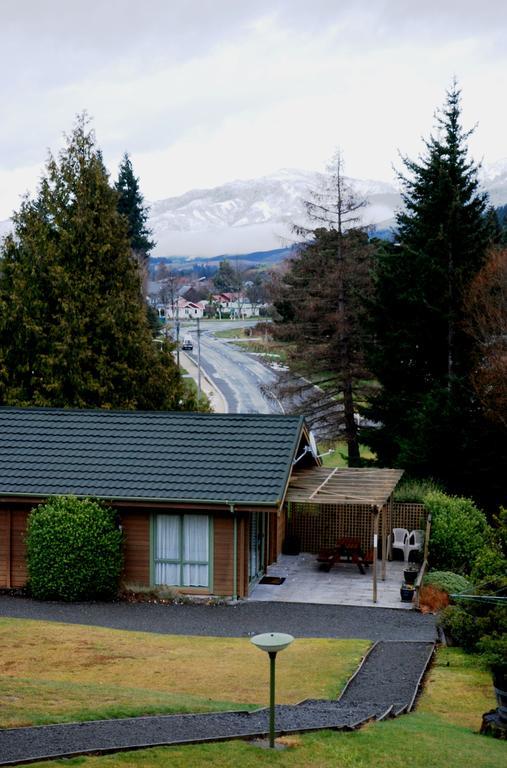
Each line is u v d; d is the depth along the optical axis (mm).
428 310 38781
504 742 12578
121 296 36031
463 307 38125
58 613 21203
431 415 35844
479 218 39750
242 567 22766
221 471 23328
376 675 16172
